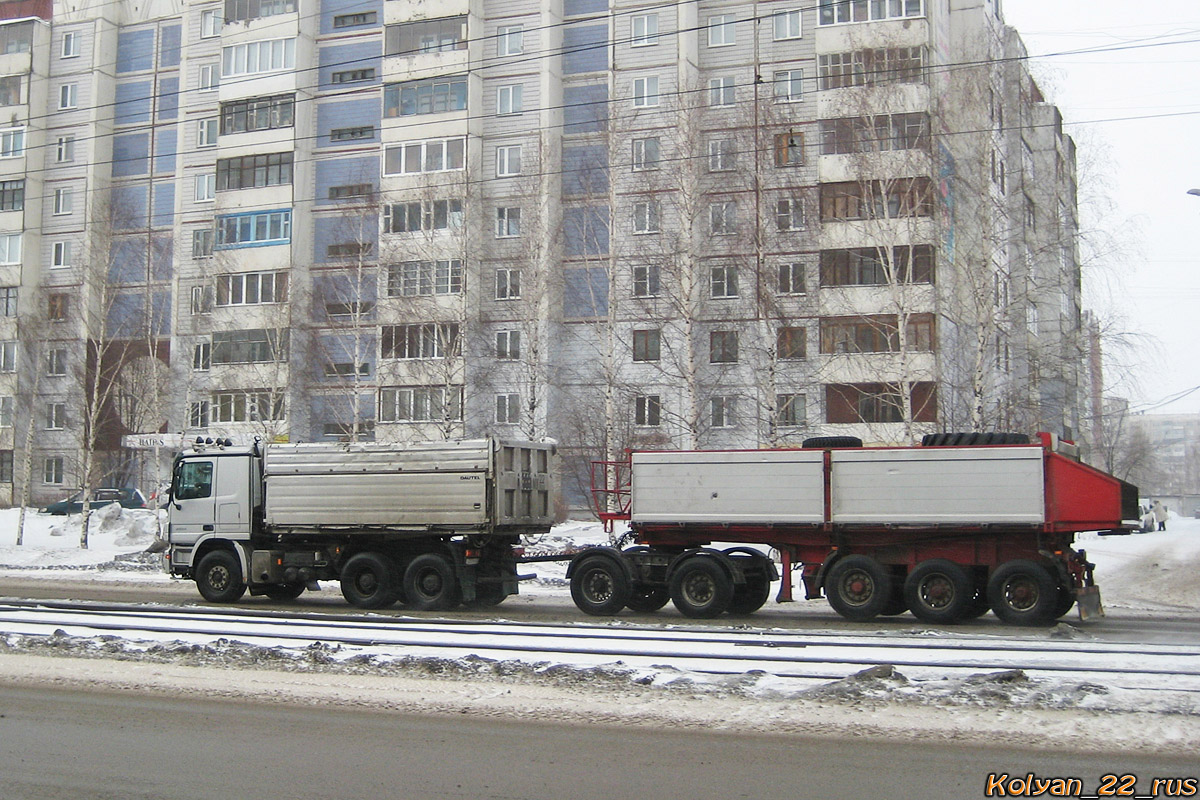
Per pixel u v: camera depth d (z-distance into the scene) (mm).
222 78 54188
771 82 42031
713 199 35406
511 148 49875
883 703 10273
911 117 31344
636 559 19391
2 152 62156
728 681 11422
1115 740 8930
